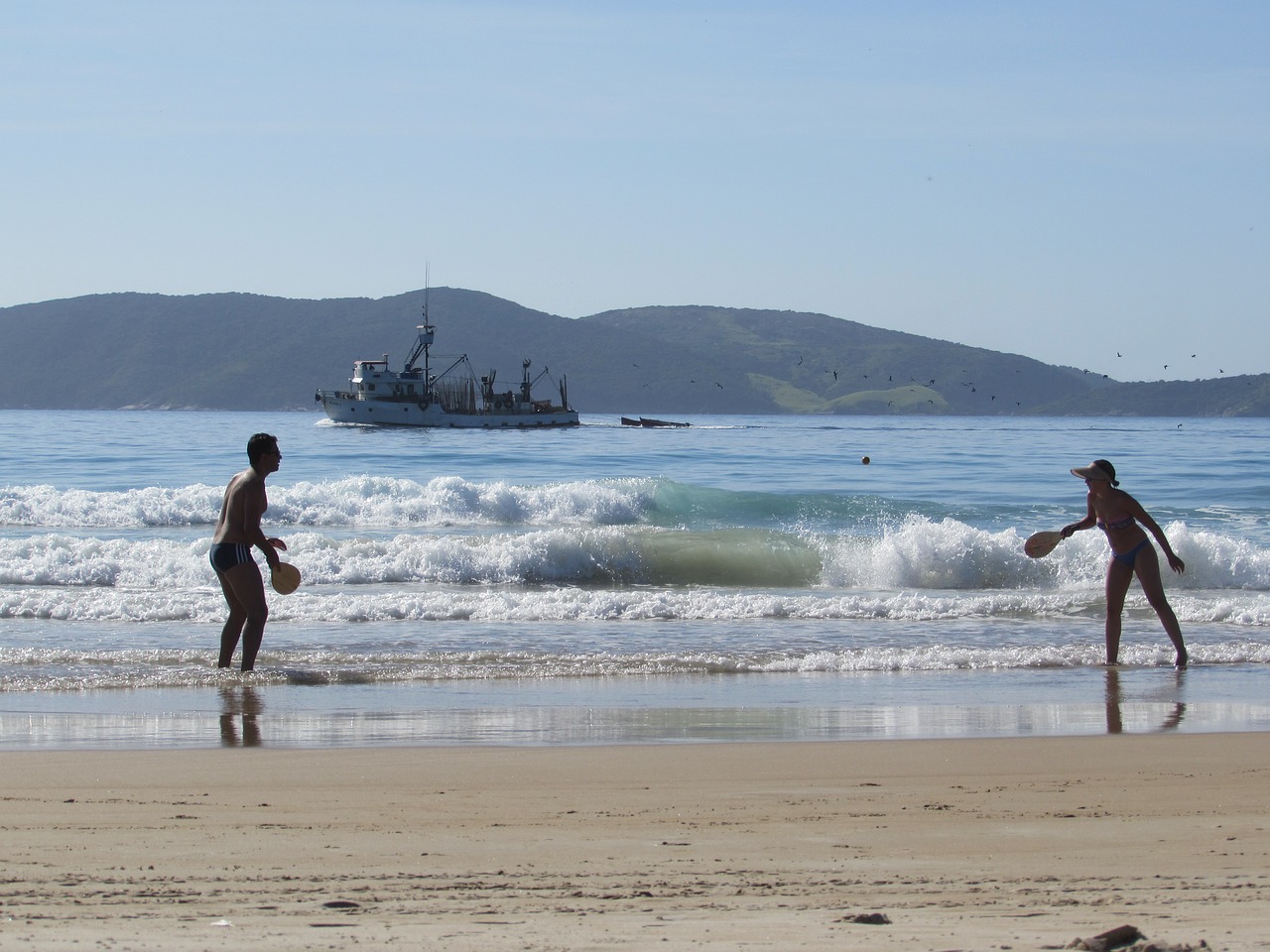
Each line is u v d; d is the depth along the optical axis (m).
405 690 12.05
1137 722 10.62
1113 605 14.29
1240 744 9.46
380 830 6.54
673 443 104.38
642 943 4.29
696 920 4.70
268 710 10.94
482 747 9.27
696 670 13.34
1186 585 22.19
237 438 96.75
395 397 142.62
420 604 17.33
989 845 6.25
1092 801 7.39
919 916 4.77
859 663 13.73
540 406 159.25
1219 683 12.87
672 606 17.70
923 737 9.84
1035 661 14.06
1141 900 5.06
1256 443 107.62
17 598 16.98
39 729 9.99
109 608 16.64
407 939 4.36
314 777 8.02
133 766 8.38
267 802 7.24
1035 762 8.73
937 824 6.75
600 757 8.82
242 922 4.64
